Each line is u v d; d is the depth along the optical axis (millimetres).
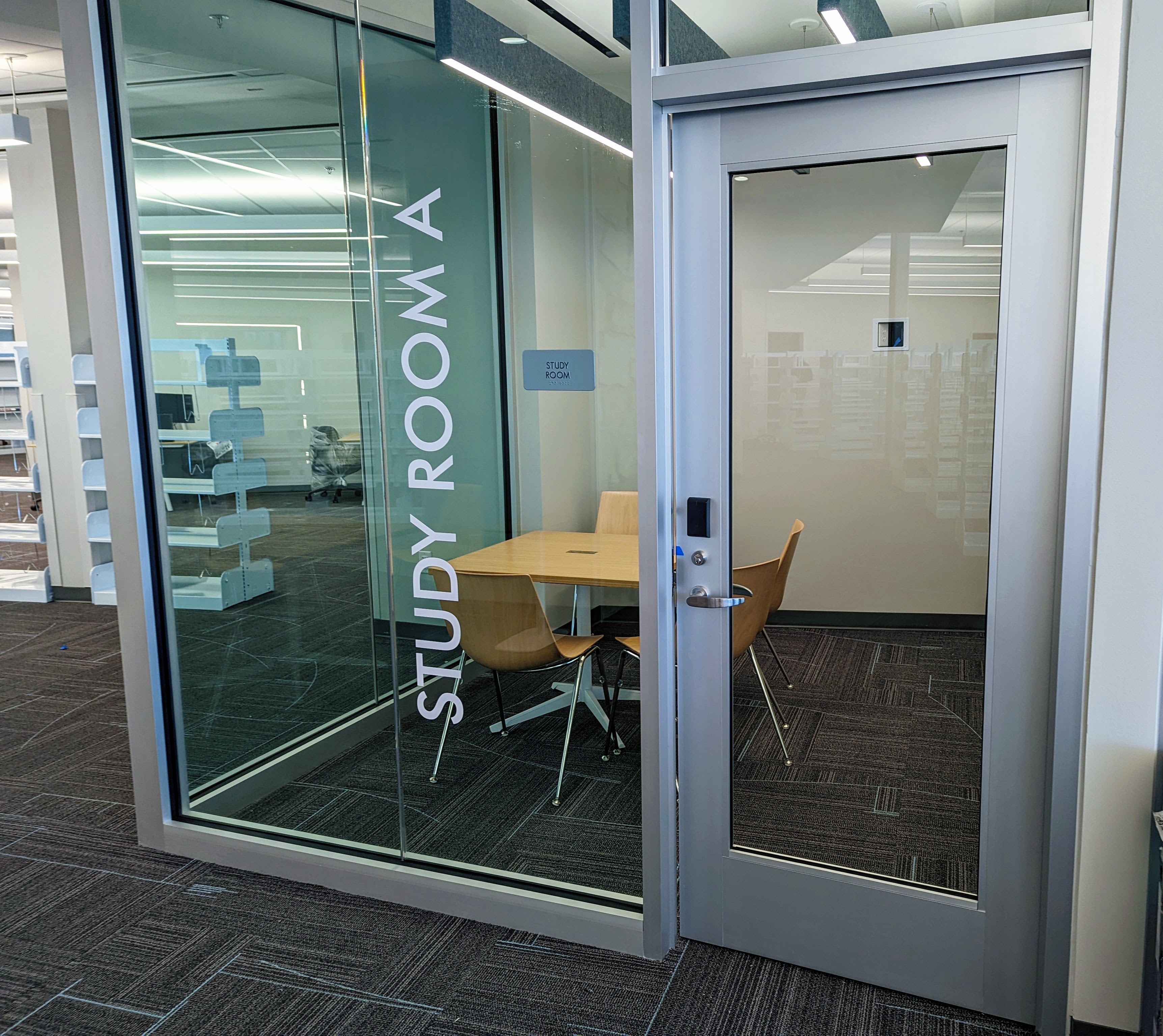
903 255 2115
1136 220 1836
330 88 2773
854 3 2006
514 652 2623
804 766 2391
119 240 2904
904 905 2303
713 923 2553
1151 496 1890
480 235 2469
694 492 2387
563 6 2256
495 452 2555
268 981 2426
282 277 2977
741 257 2252
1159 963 1909
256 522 3174
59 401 6516
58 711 4461
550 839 2633
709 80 2123
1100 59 1842
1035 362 2029
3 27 5004
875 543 2240
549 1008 2297
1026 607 2107
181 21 2945
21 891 2883
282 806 3240
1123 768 1981
